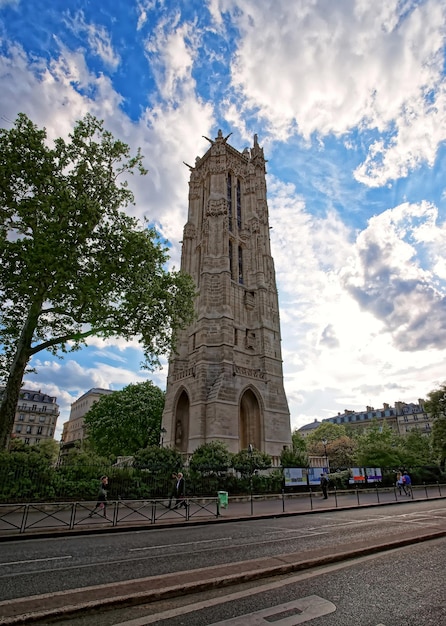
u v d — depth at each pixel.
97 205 23.58
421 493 32.69
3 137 22.78
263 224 56.94
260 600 6.20
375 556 9.20
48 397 105.00
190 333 47.50
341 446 75.12
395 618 5.53
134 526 14.89
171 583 6.70
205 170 60.62
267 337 46.66
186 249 55.88
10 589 6.89
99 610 5.71
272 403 43.19
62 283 22.06
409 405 118.19
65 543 11.89
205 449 28.02
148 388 60.94
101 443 56.97
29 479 19.58
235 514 18.91
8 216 22.92
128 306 24.66
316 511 20.30
